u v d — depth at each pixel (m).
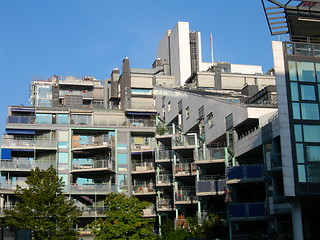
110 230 53.94
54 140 71.19
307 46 42.44
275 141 44.88
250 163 53.12
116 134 73.25
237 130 53.25
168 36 93.81
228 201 50.72
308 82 41.59
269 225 45.97
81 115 74.88
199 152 58.22
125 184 71.44
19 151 69.81
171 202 66.00
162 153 65.06
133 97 80.88
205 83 77.81
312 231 46.75
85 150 71.56
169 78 85.38
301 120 40.66
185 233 54.38
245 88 70.25
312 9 43.62
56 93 87.00
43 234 53.62
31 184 56.19
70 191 68.94
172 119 71.06
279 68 41.59
